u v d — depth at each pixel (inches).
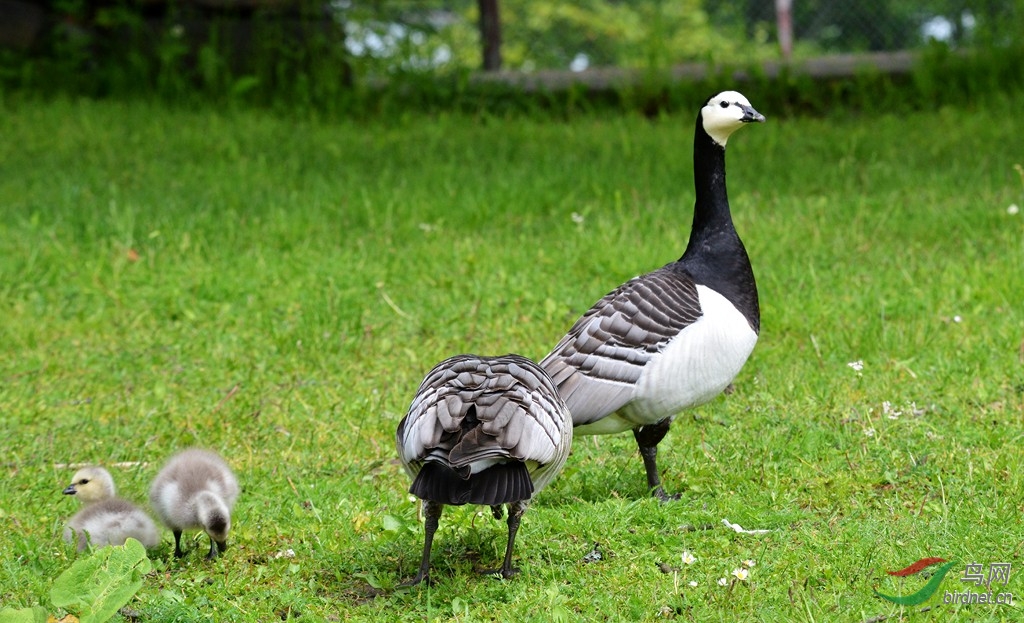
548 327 430.0
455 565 252.5
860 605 225.8
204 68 851.4
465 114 840.3
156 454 334.0
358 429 340.5
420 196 596.7
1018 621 217.8
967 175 601.0
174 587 246.8
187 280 484.4
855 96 824.3
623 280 474.0
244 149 715.4
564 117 847.1
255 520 282.7
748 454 312.3
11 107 807.7
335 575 252.4
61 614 230.2
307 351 410.3
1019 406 335.9
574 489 295.0
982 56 828.6
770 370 376.2
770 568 242.4
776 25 1127.0
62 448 335.6
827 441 316.5
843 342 396.8
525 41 1167.6
